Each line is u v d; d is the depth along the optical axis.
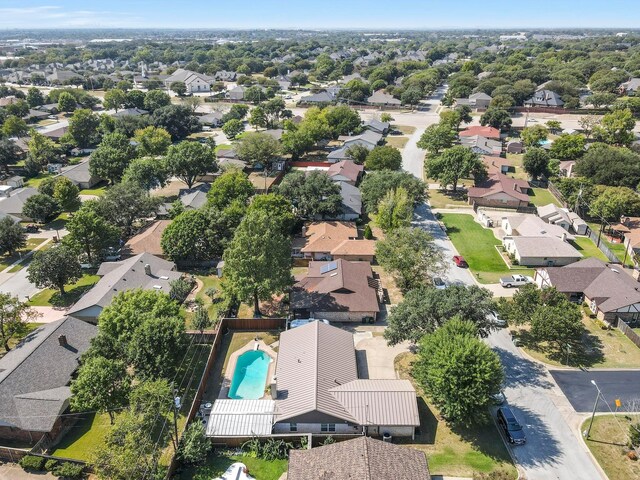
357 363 55.06
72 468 40.91
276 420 44.91
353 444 39.38
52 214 97.88
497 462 42.31
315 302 63.91
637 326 62.19
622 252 81.62
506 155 139.75
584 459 42.72
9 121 153.12
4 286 72.94
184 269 78.12
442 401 44.31
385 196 85.56
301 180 93.38
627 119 139.25
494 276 74.50
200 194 103.31
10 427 45.31
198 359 56.47
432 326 51.12
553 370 54.06
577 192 99.25
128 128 150.88
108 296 62.34
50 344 53.03
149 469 39.62
